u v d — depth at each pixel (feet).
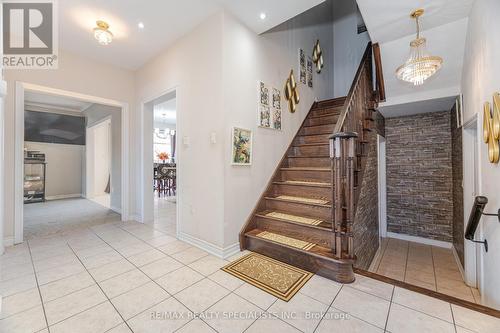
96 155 25.50
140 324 5.11
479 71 6.94
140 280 6.95
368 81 11.60
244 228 9.30
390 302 5.85
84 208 18.02
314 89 15.56
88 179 23.07
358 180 8.75
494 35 5.79
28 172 20.79
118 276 7.19
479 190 7.27
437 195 13.83
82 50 11.58
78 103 21.11
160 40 10.70
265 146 10.69
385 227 15.37
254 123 10.02
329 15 18.58
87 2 8.11
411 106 12.69
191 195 9.95
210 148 9.05
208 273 7.36
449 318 5.24
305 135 13.24
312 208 9.20
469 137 9.42
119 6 8.34
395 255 12.42
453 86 10.71
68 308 5.64
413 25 8.42
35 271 7.51
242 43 9.42
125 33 10.11
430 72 7.99
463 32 8.31
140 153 13.71
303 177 10.93
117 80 13.46
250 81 9.84
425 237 14.21
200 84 9.47
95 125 20.67
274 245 8.31
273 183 10.92
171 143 32.71
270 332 4.88
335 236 7.08
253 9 8.61
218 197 8.72
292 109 12.77
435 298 5.99
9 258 8.51
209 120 9.07
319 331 4.91
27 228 12.39
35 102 20.63
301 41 14.01
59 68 11.35
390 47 9.71
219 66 8.63
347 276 6.76
